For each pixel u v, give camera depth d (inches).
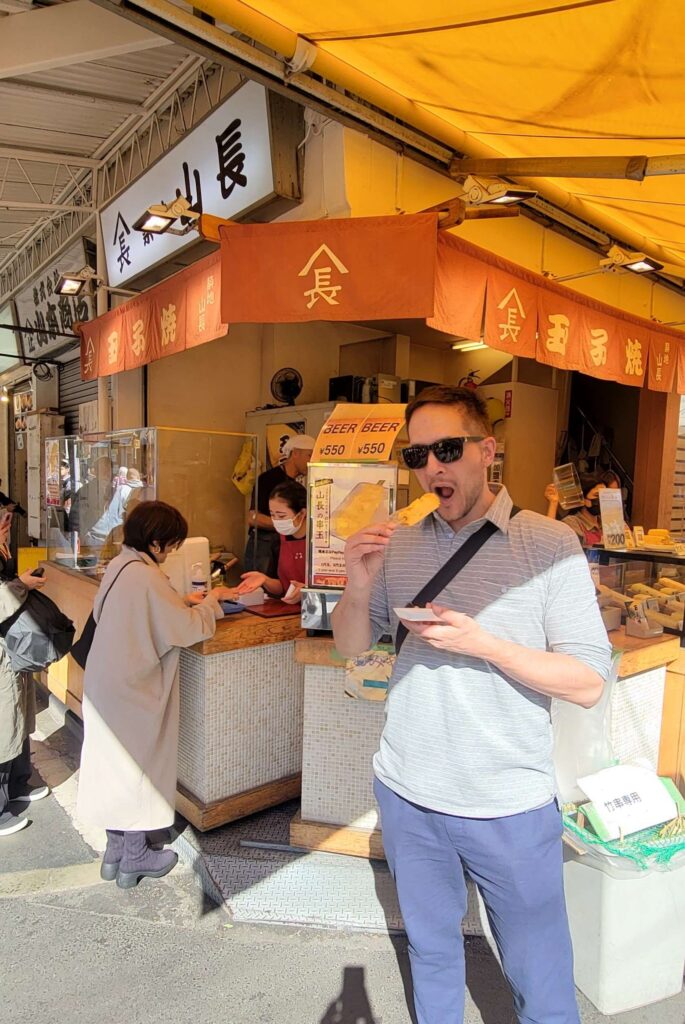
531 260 209.3
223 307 129.1
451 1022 67.9
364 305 122.6
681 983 91.7
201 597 126.4
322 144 149.6
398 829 67.1
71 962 95.3
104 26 153.2
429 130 132.7
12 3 163.9
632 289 255.8
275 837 120.7
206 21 114.7
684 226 174.9
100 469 181.6
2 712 125.3
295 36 101.3
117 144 237.9
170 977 92.7
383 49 103.8
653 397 303.3
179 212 136.7
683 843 85.0
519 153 145.8
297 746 134.6
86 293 248.4
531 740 62.2
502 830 61.3
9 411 427.8
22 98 209.0
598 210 176.7
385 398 246.4
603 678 60.9
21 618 123.5
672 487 313.0
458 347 311.4
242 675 125.4
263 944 99.2
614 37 88.4
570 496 168.2
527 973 64.2
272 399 260.5
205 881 111.9
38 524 343.0
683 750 119.7
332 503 112.0
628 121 116.4
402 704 67.4
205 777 122.2
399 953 97.7
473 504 65.1
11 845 125.1
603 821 86.2
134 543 116.5
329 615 112.6
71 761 160.9
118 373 231.3
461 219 120.4
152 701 111.1
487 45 96.9
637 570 133.4
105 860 115.3
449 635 56.6
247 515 183.5
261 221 168.9
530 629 61.6
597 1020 86.9
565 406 318.0
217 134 167.0
